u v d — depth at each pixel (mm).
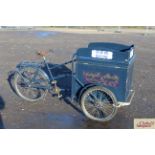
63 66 5297
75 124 3357
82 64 3365
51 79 3857
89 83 3404
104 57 3270
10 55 6168
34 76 3801
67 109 3688
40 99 3852
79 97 3445
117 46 3549
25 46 7082
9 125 3305
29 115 3537
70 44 7398
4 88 4305
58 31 9703
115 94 3350
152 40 8289
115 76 3289
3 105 3770
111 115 3355
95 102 3395
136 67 5441
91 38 8383
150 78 4832
